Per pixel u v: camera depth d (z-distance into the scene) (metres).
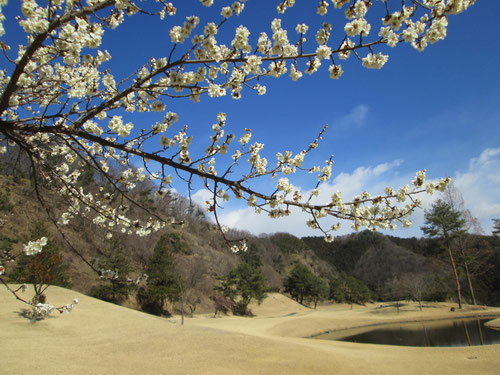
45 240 3.07
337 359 13.45
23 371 8.49
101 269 3.44
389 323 34.84
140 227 4.27
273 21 2.61
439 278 44.94
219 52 2.66
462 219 41.41
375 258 83.19
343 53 2.71
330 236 3.27
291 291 67.50
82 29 2.35
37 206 29.33
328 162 3.69
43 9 2.25
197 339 14.58
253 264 68.19
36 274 16.61
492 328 27.23
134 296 36.66
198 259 54.06
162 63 2.86
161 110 3.09
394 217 3.39
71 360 10.15
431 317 35.94
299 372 11.27
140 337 14.46
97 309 19.23
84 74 3.19
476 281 49.53
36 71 3.57
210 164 3.78
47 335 13.31
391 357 14.98
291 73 2.87
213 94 2.81
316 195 3.56
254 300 56.00
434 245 44.09
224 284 46.12
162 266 36.22
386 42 2.57
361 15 2.45
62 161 4.12
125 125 2.90
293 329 30.86
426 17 2.59
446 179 3.37
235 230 86.25
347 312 47.03
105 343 13.11
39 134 3.56
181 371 10.23
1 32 2.21
